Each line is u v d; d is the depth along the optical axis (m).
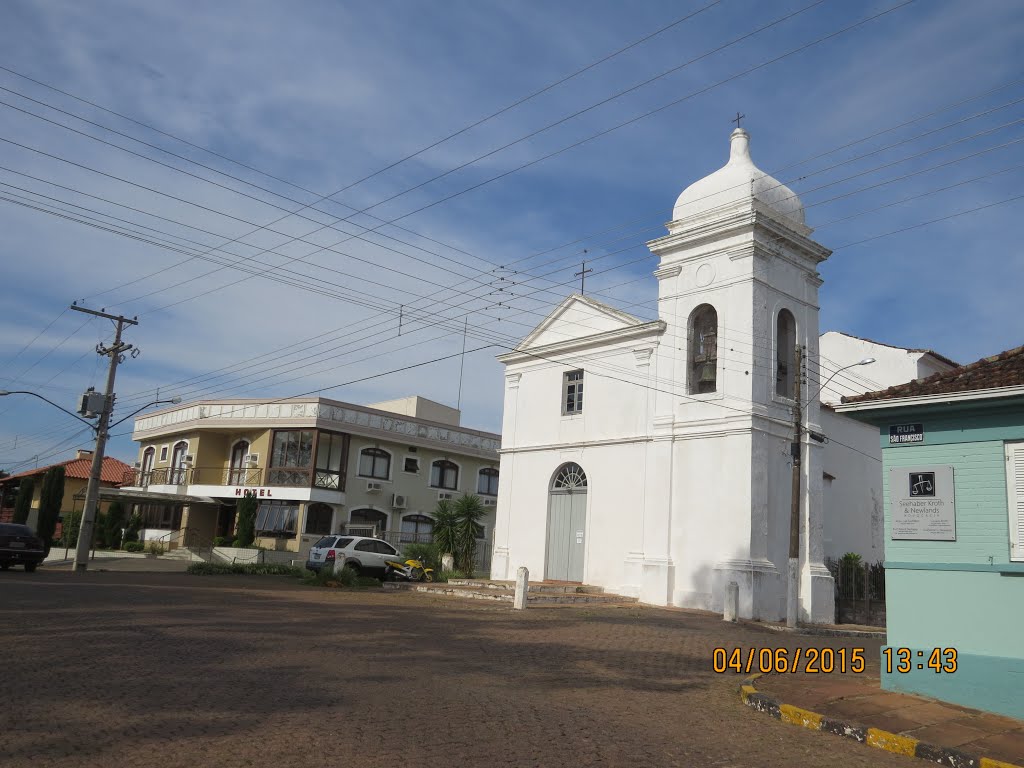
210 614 14.79
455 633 14.33
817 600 22.64
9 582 19.36
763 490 22.16
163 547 40.59
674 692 10.22
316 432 37.19
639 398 25.00
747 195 23.97
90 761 5.79
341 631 13.49
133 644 10.88
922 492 10.87
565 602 22.05
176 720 7.01
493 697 8.92
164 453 45.41
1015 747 7.95
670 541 23.28
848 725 8.49
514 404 29.02
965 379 10.87
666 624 18.03
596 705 8.98
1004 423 10.34
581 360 27.02
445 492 41.81
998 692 9.70
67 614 13.66
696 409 23.50
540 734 7.38
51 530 37.75
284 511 37.47
